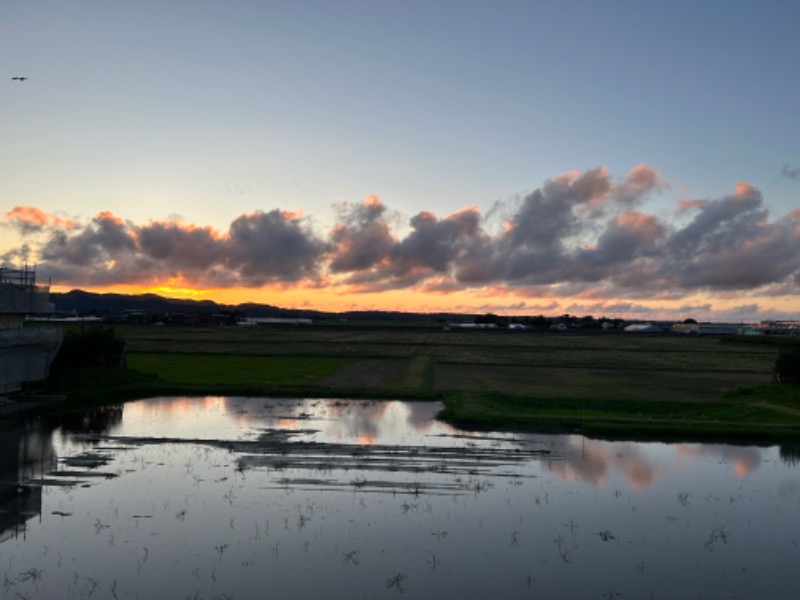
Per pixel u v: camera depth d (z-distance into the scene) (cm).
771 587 1502
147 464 2452
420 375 5419
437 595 1431
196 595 1414
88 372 4416
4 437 2925
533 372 6188
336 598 1411
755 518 1964
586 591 1467
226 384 4609
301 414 3647
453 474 2381
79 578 1489
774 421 3475
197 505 1981
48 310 4016
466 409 3612
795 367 4450
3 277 3753
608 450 2862
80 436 2962
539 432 3250
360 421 3447
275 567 1558
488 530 1823
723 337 14725
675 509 2039
